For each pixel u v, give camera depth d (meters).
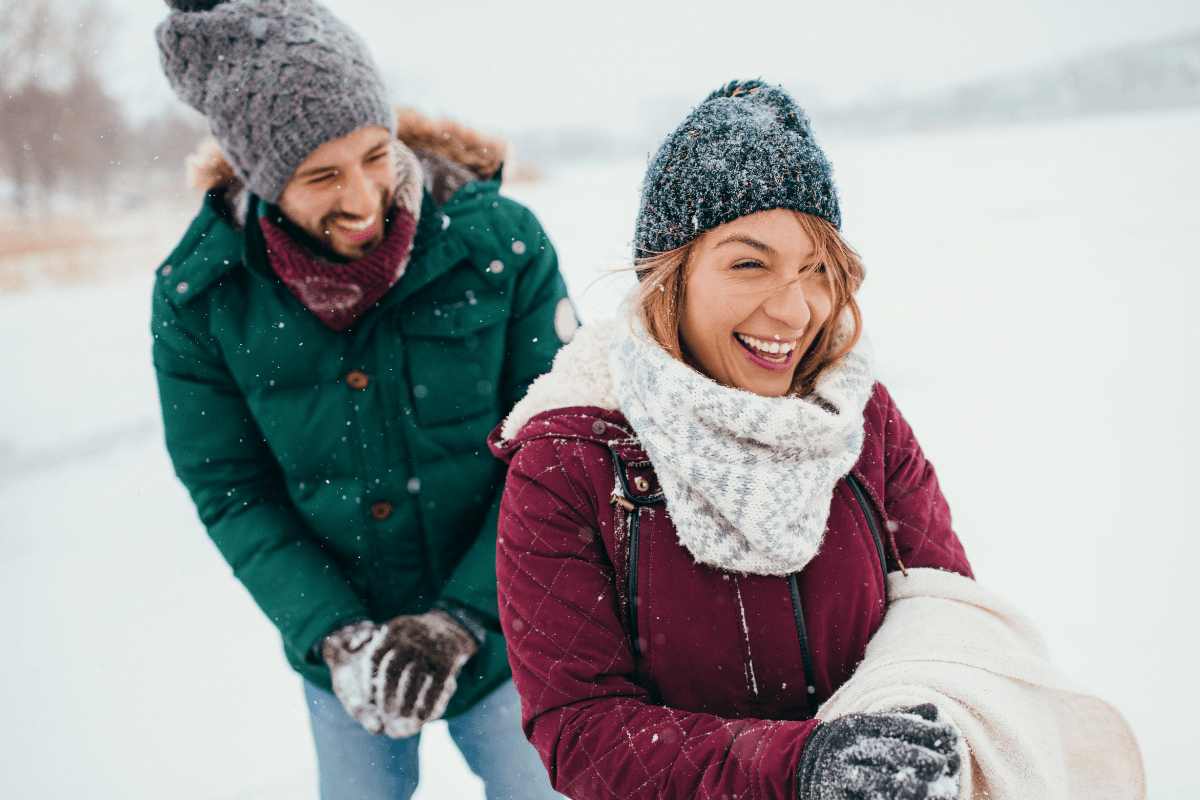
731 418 0.85
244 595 2.94
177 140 14.05
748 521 0.83
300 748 2.15
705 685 0.90
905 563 1.01
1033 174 13.72
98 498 3.77
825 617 0.91
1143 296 6.00
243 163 1.41
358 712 1.35
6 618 2.80
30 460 4.25
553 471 0.92
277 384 1.50
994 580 2.60
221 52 1.35
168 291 1.50
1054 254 7.63
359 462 1.53
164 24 1.38
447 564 1.61
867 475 1.00
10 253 11.31
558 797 1.66
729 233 0.85
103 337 6.68
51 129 13.54
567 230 9.87
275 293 1.49
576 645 0.87
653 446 0.87
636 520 0.90
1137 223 8.67
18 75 13.41
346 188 1.39
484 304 1.55
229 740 2.19
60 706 2.35
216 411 1.55
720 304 0.87
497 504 1.60
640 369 0.90
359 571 1.58
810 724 0.76
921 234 9.32
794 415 0.85
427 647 1.40
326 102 1.35
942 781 0.64
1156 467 3.34
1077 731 0.88
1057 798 0.77
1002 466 3.46
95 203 13.70
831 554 0.93
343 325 1.49
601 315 1.07
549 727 0.86
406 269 1.49
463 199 1.59
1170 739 1.85
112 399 5.16
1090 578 2.57
